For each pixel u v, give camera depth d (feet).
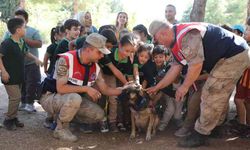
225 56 12.34
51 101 13.96
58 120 13.92
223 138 14.37
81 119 14.51
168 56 15.30
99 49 12.89
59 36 17.40
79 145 13.55
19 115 17.42
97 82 14.10
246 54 12.46
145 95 13.92
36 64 18.15
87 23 19.70
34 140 13.85
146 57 14.71
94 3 77.46
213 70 12.60
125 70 14.96
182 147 13.33
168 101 15.30
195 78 11.98
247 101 14.88
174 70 13.33
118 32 17.62
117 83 15.42
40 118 17.02
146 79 15.14
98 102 15.44
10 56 14.69
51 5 67.97
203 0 25.05
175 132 14.73
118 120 15.61
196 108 14.24
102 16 75.77
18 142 13.62
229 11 100.12
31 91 18.11
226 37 12.28
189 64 11.94
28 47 17.60
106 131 15.14
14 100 14.96
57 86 13.44
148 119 14.28
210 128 13.04
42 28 66.74
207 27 12.21
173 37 12.11
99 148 13.32
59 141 13.79
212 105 12.62
